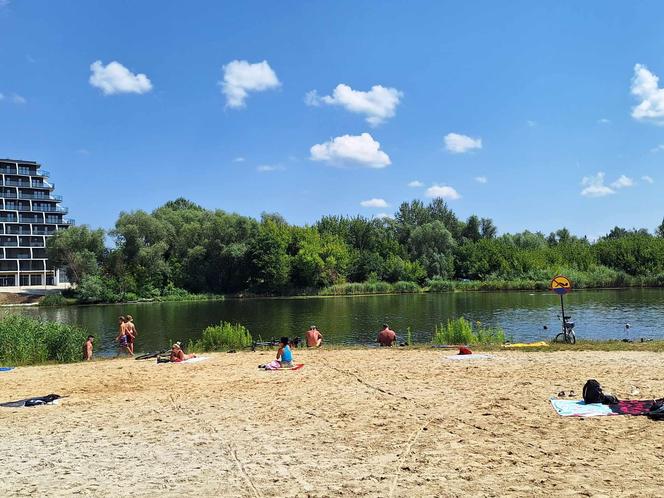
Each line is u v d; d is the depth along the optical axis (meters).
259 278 83.88
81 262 80.00
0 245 106.12
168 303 73.44
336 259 89.44
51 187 115.06
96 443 10.04
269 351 23.72
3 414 12.64
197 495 7.34
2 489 7.78
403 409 11.76
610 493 6.87
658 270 80.44
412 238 104.06
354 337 33.12
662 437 9.09
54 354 24.06
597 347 20.55
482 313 46.16
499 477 7.57
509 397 12.45
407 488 7.30
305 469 8.23
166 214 95.12
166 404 13.21
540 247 111.12
